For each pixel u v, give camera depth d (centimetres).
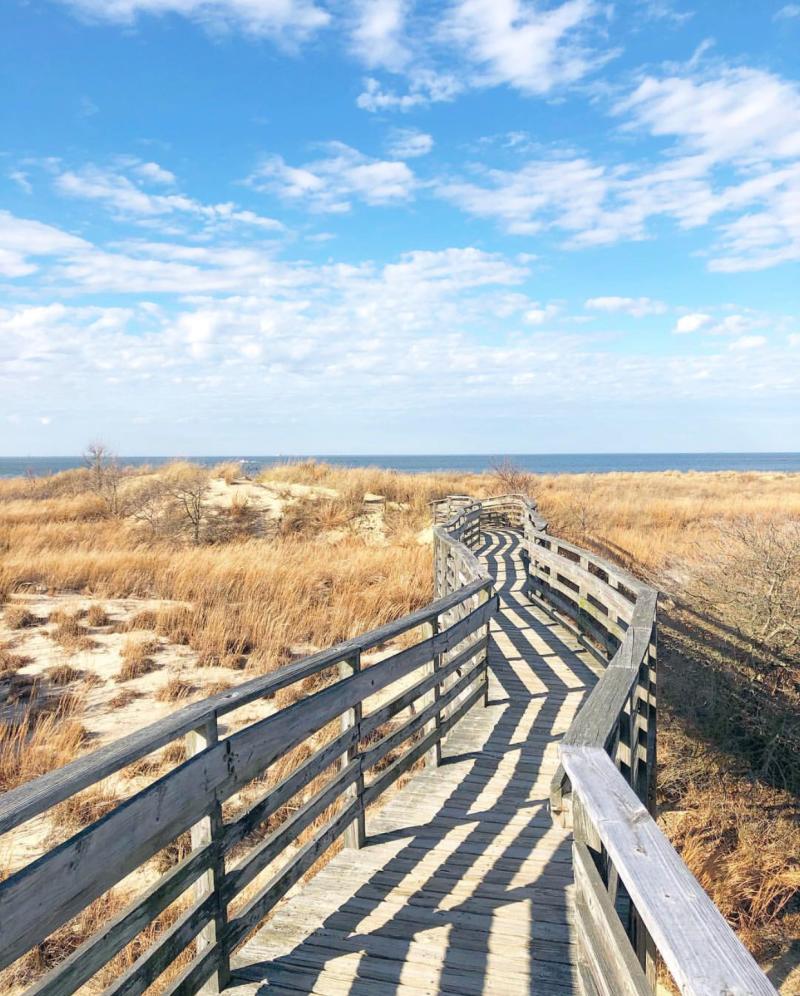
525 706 707
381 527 2220
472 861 425
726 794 784
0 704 879
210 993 309
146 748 241
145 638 1141
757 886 645
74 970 219
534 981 315
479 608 682
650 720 586
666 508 2408
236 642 1098
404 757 510
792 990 546
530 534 1261
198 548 1894
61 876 207
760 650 889
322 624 1173
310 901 384
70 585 1504
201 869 284
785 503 2530
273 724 331
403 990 311
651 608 553
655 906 141
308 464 2958
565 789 253
